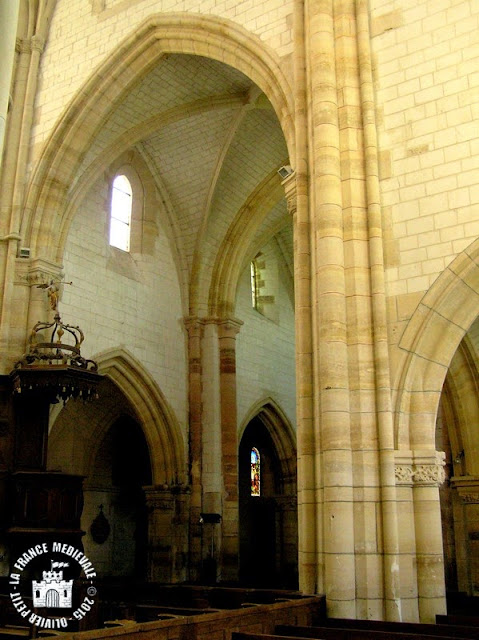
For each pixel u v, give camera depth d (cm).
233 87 2077
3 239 1880
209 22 1703
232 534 2300
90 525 2520
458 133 1277
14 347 1819
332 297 1252
